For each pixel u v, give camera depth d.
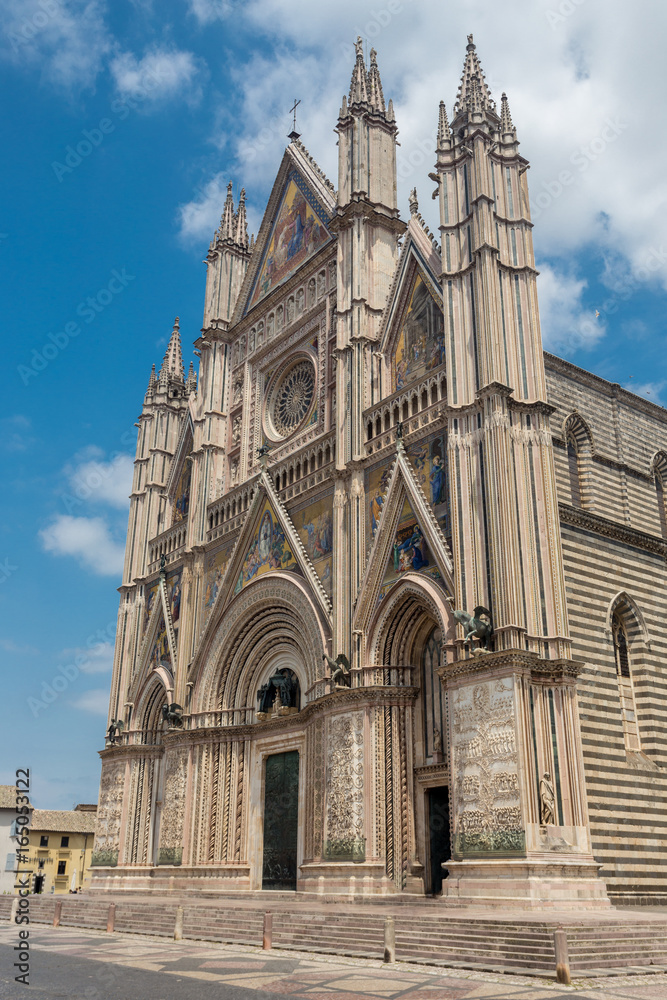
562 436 45.19
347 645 42.72
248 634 53.00
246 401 60.19
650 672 39.88
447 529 38.22
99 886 57.88
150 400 73.12
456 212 41.81
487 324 38.28
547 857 30.52
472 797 32.62
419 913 28.20
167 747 55.38
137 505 69.88
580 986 18.34
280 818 48.66
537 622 34.12
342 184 52.62
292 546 48.47
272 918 27.88
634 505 47.59
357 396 46.34
